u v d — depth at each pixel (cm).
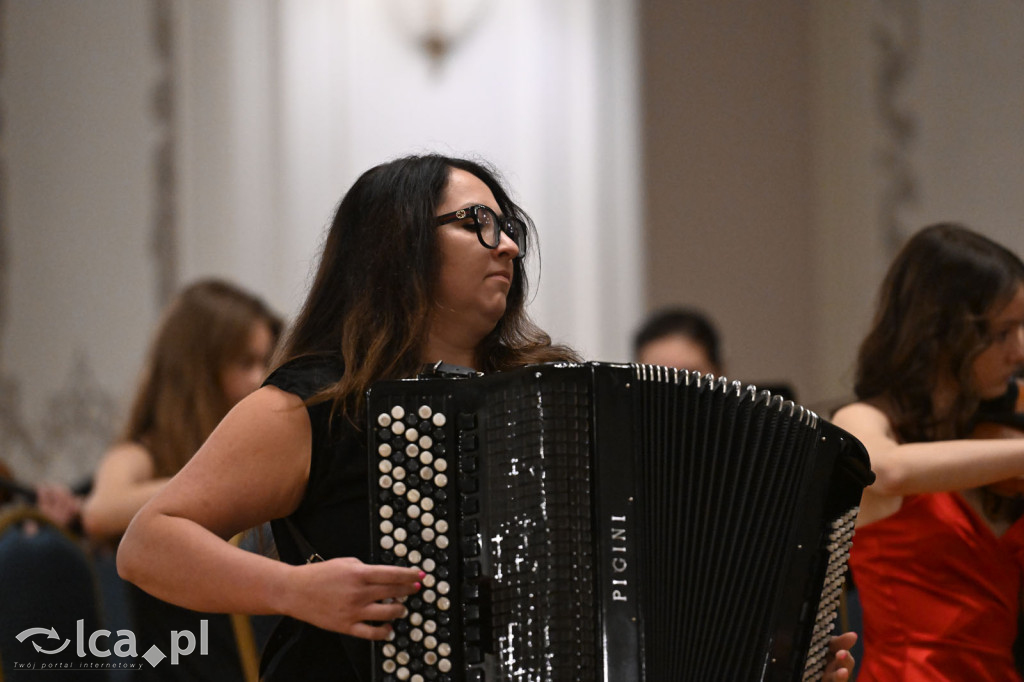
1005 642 752
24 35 1919
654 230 2003
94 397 1869
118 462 1002
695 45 2047
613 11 1931
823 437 590
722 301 2022
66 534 935
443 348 630
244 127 1886
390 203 618
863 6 1953
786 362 2034
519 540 532
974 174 1792
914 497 754
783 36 2064
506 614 528
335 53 1911
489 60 1919
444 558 530
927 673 734
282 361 625
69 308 1888
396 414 538
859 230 1952
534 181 1898
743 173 2045
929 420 770
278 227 1881
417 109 1914
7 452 1870
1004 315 754
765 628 562
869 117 1933
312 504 577
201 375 1004
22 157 1908
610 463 540
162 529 533
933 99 1856
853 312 1964
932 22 1866
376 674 523
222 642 906
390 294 602
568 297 1888
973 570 746
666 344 1235
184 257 1878
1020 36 1745
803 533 578
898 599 754
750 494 569
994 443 714
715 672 545
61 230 1898
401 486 534
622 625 524
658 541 542
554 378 543
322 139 1898
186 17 1902
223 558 522
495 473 537
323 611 505
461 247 614
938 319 764
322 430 573
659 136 2020
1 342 1884
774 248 2042
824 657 591
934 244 780
